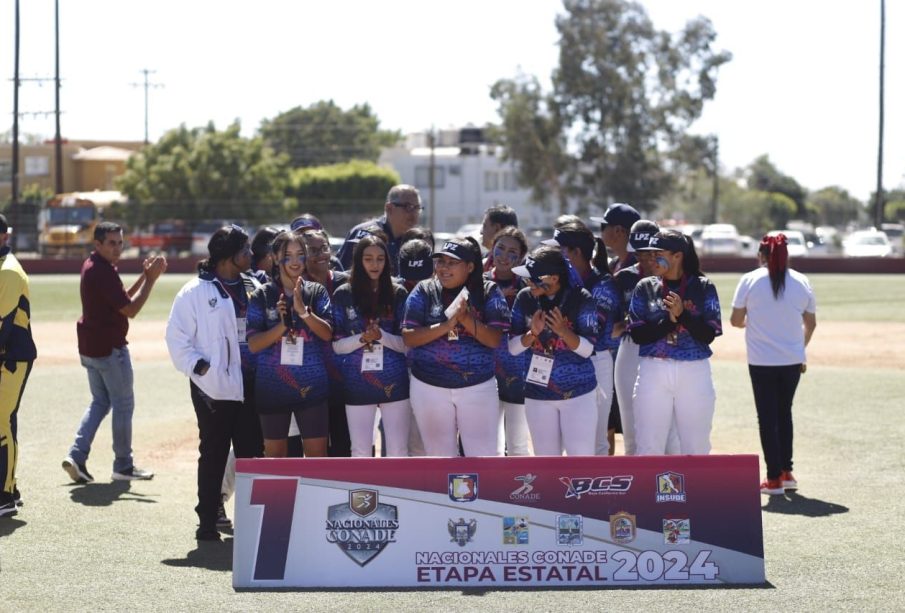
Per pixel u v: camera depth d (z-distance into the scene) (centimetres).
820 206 13762
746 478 634
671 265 716
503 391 809
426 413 724
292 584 624
